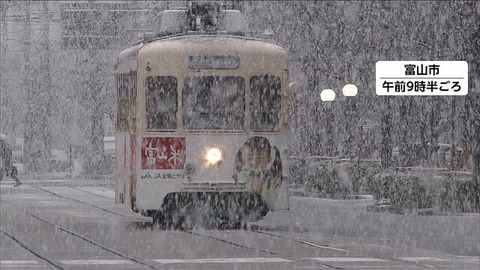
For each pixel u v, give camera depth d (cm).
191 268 4469
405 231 6034
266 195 6456
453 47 8006
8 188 12312
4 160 12306
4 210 8388
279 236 6003
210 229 6519
